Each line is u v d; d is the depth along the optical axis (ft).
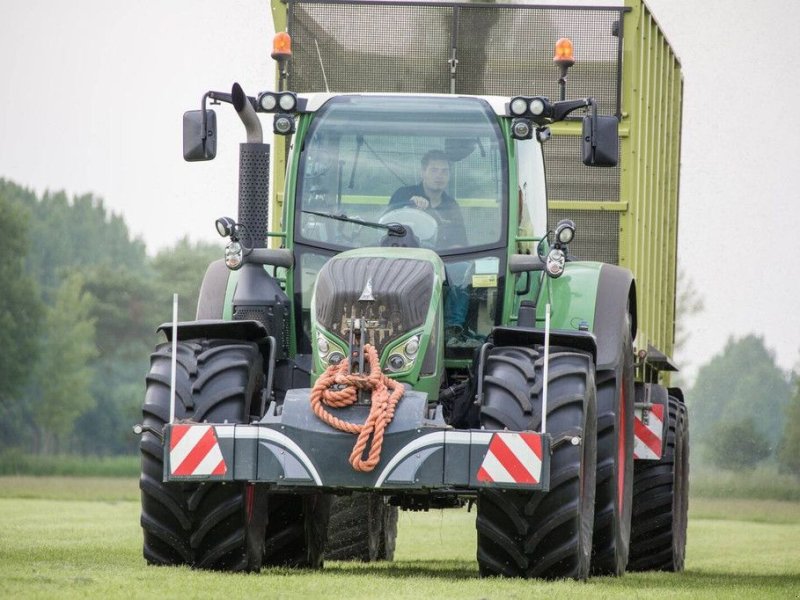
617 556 108.06
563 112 103.40
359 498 141.38
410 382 92.48
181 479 89.30
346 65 146.10
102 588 79.56
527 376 92.07
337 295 93.66
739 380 458.09
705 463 446.19
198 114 99.96
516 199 103.91
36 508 253.03
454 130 104.63
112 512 237.66
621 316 106.32
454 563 141.90
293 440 88.69
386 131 104.73
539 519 91.86
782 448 442.91
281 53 112.57
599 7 145.38
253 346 95.96
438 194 103.96
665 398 142.82
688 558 169.17
